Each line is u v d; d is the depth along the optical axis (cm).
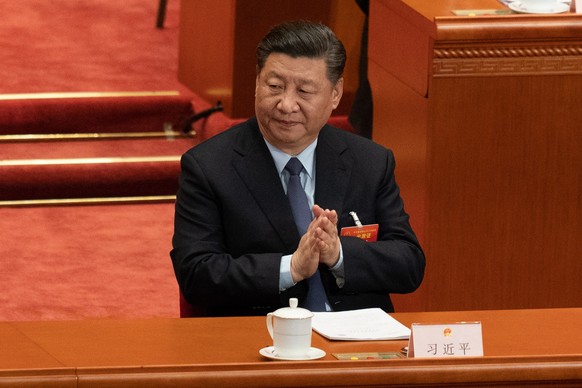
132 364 813
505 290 1361
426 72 1319
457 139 1326
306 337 830
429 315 969
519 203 1345
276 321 829
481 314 973
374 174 1061
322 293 1016
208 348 857
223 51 1902
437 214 1336
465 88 1316
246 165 1027
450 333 827
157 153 1870
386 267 1020
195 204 1024
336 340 891
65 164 1800
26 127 1912
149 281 1539
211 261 996
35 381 770
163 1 2319
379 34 1455
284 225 1019
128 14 2412
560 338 910
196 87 2008
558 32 1307
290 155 1033
